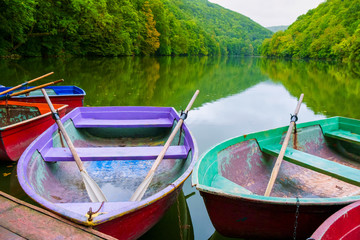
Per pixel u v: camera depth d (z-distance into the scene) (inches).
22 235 74.6
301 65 1481.3
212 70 978.7
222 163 131.3
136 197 101.4
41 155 127.2
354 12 2159.2
